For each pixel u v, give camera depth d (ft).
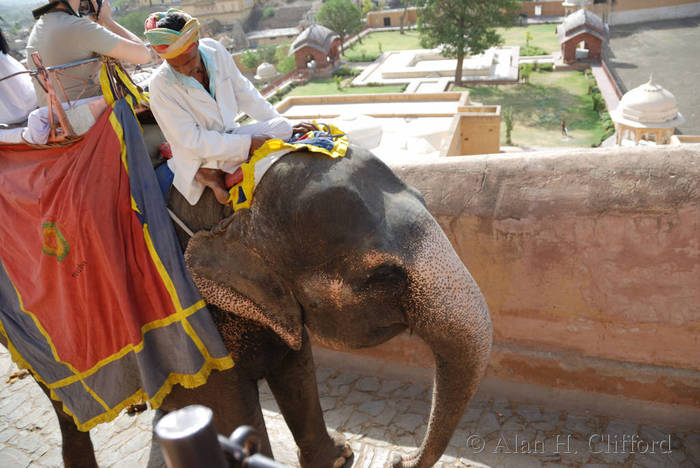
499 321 12.89
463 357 7.39
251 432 3.59
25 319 9.50
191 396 9.43
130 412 14.62
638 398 12.22
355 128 44.55
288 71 188.65
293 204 7.34
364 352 14.85
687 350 11.57
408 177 12.75
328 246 7.26
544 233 11.69
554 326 12.44
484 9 139.54
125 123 8.61
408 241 7.24
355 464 12.18
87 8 9.80
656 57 102.73
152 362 8.73
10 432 14.56
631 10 114.42
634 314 11.67
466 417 12.98
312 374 10.39
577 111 116.88
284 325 8.12
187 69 7.73
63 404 9.89
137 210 8.41
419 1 143.64
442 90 141.90
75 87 9.21
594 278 11.70
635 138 85.61
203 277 8.22
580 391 12.67
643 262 11.23
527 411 12.94
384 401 13.89
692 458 11.32
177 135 7.77
